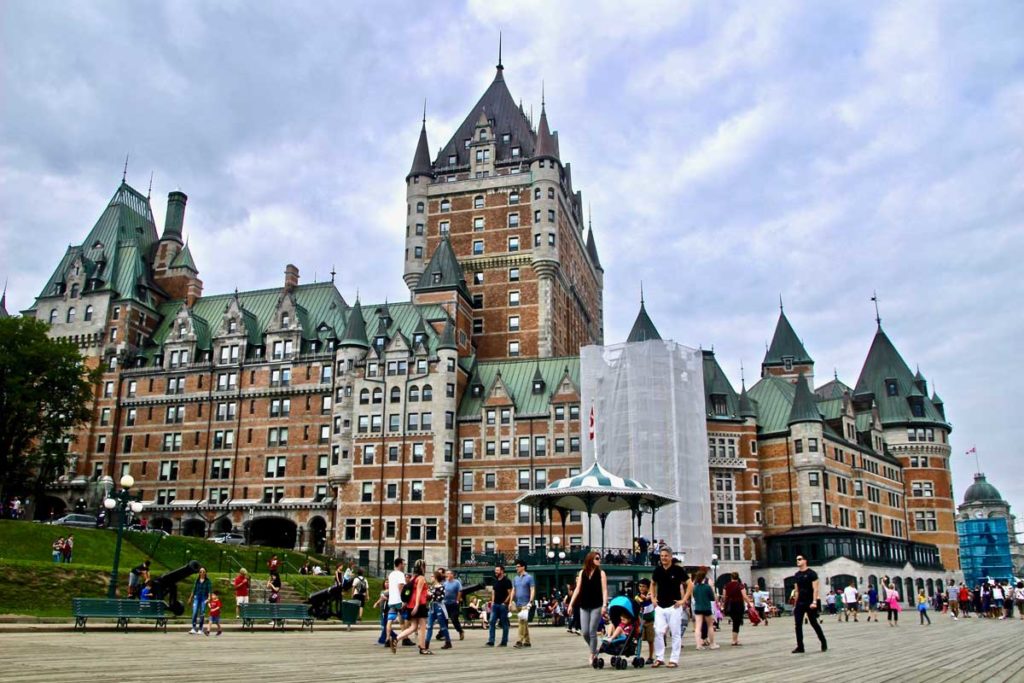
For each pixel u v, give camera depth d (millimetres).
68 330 110250
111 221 118312
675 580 21359
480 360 104188
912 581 105688
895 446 119875
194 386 104500
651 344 85250
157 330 113000
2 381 80625
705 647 28438
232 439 101562
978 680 17219
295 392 100125
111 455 104688
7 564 45781
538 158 115812
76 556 63156
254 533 101000
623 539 82562
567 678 17484
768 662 22156
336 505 94125
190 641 29266
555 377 96688
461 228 117438
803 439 96750
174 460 102562
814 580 25828
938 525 116875
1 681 15352
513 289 112750
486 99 128375
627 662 22078
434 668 19891
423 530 89625
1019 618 58406
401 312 103062
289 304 104125
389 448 93188
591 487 47750
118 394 106562
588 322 138625
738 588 29734
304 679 16703
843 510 99500
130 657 21453
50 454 84938
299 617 39125
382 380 95312
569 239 124438
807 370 124062
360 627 41844
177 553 70688
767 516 98000
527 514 89938
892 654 25234
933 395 127312
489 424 93688
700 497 83375
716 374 99812
